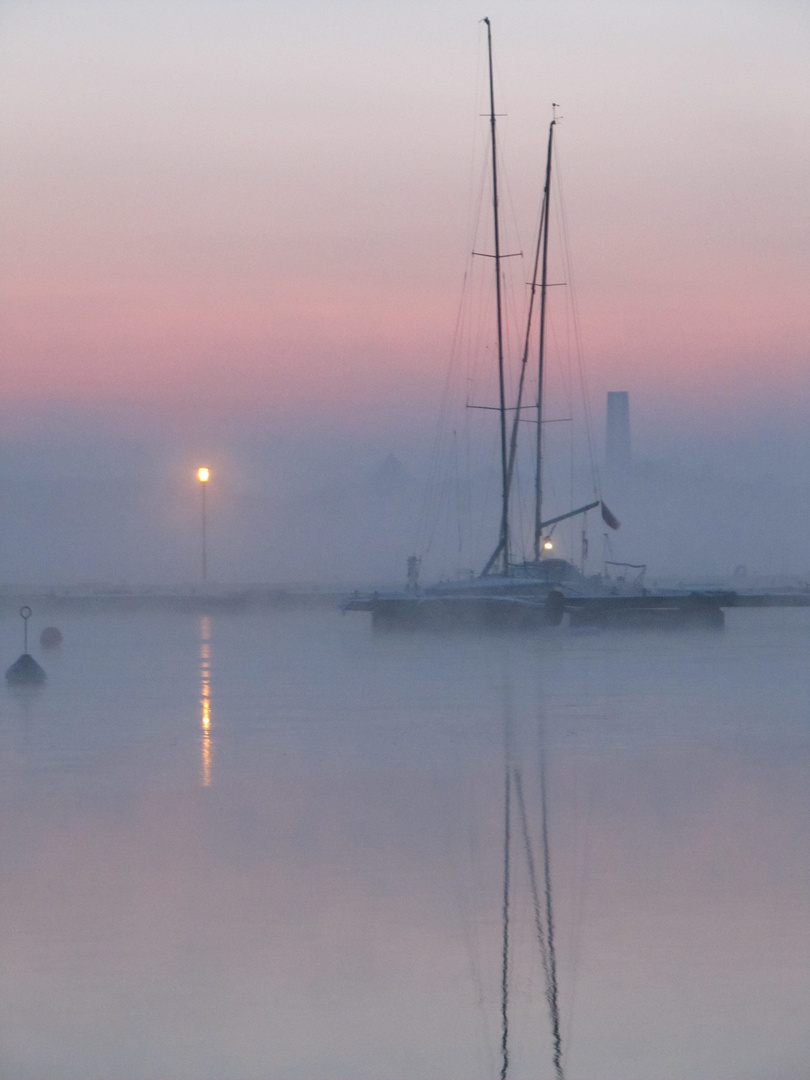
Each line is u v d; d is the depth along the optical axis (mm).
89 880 19906
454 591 95312
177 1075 13242
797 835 22547
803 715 40656
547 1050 13695
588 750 32875
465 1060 13609
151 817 24500
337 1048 13812
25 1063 13438
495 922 17703
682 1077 13062
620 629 96250
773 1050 13609
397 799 26141
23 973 15906
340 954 16516
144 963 16250
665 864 20625
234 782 28375
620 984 15477
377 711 42594
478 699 46500
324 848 21891
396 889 19359
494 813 24641
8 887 19531
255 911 18250
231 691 50250
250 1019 14547
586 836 22594
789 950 16453
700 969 15828
